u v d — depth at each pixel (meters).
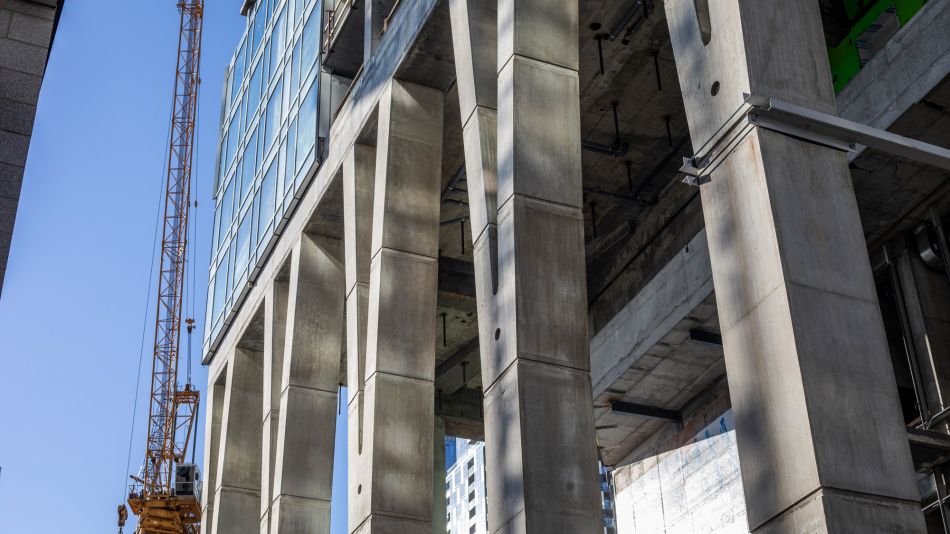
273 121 37.53
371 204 28.05
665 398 32.19
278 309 33.81
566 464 16.12
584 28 25.28
